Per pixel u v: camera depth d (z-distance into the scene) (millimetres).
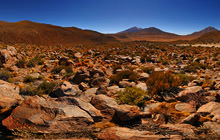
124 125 3855
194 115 3809
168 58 23828
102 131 3498
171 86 6652
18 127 3205
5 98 4492
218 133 3203
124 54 29359
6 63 12148
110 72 12781
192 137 3109
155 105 4938
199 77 10133
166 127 3596
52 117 3633
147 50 37125
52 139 3025
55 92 6473
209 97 5172
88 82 8602
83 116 3867
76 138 3146
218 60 19703
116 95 5945
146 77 9094
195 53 30750
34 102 3926
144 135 3250
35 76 9594
